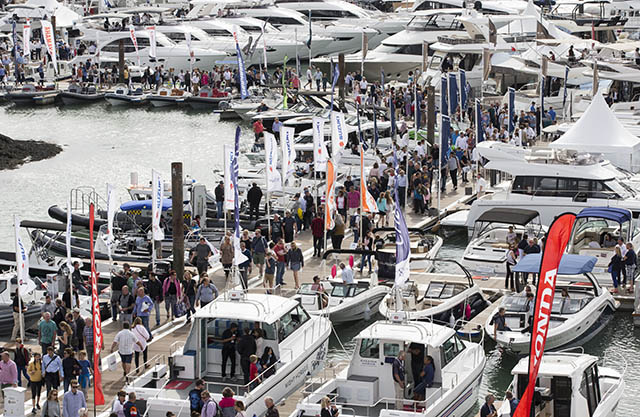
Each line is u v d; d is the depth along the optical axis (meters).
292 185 87.94
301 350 49.84
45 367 46.41
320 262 71.38
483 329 54.03
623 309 62.22
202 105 148.00
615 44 129.12
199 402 43.12
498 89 133.38
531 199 78.12
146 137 129.12
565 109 118.62
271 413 42.25
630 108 113.38
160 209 65.12
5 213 92.44
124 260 71.44
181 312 58.84
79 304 59.62
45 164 114.00
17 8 193.12
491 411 42.59
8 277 61.97
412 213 85.69
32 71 170.12
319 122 77.56
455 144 101.44
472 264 68.25
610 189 76.94
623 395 51.25
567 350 56.19
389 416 43.22
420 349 46.16
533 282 64.88
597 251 67.69
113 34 164.75
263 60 170.25
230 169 61.72
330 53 177.38
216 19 176.38
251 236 76.25
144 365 49.12
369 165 95.50
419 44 147.12
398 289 54.16
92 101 154.38
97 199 93.38
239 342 46.97
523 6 162.00
